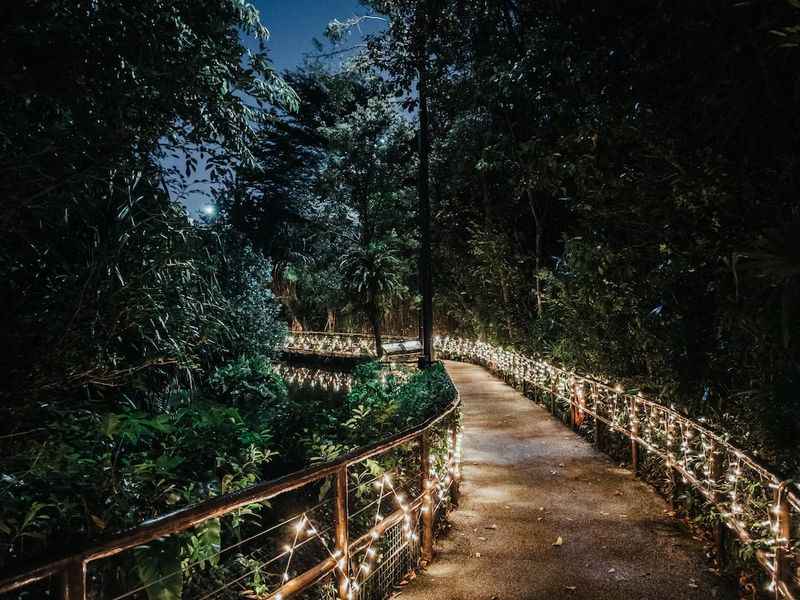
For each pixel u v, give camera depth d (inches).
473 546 205.0
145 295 177.5
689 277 251.1
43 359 156.2
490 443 385.7
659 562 186.1
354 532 191.8
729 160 205.8
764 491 159.9
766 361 186.4
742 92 186.4
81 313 162.4
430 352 589.3
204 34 202.4
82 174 144.2
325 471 122.8
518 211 745.6
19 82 139.3
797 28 134.0
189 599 138.3
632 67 248.5
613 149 277.4
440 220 1007.0
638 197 264.8
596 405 366.3
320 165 1402.6
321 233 1342.3
